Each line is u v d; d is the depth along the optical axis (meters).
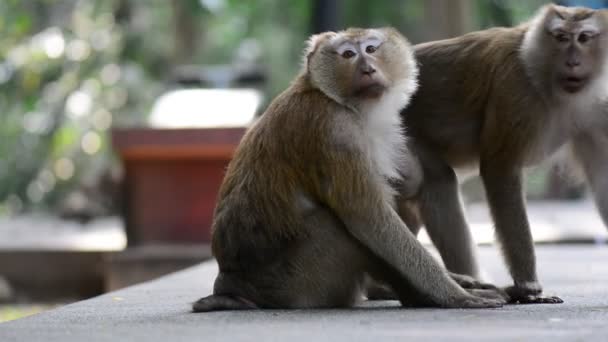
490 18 40.50
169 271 21.88
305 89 11.56
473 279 12.45
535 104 12.48
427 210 13.18
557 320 10.31
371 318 10.54
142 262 21.89
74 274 24.00
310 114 11.35
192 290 14.65
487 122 12.62
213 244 11.96
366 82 11.36
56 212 46.91
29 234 32.03
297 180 11.37
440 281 11.38
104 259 23.02
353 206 11.19
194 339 9.33
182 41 44.69
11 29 42.47
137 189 23.02
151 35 44.53
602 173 12.95
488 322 10.17
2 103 44.84
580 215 34.59
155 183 22.97
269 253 11.53
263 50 47.44
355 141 11.27
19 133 48.78
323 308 11.61
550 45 12.31
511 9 40.59
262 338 9.29
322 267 11.47
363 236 11.22
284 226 11.44
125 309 12.04
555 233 26.97
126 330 10.02
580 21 12.25
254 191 11.55
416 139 13.23
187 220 22.94
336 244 11.42
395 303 12.20
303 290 11.55
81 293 24.09
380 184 11.39
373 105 11.58
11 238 29.62
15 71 44.41
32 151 48.78
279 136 11.48
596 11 12.36
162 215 22.98
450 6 34.91
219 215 11.88
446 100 13.09
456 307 11.36
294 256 11.49
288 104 11.58
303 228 11.43
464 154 13.30
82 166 46.12
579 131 12.84
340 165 11.17
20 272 24.12
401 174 12.62
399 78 11.84
